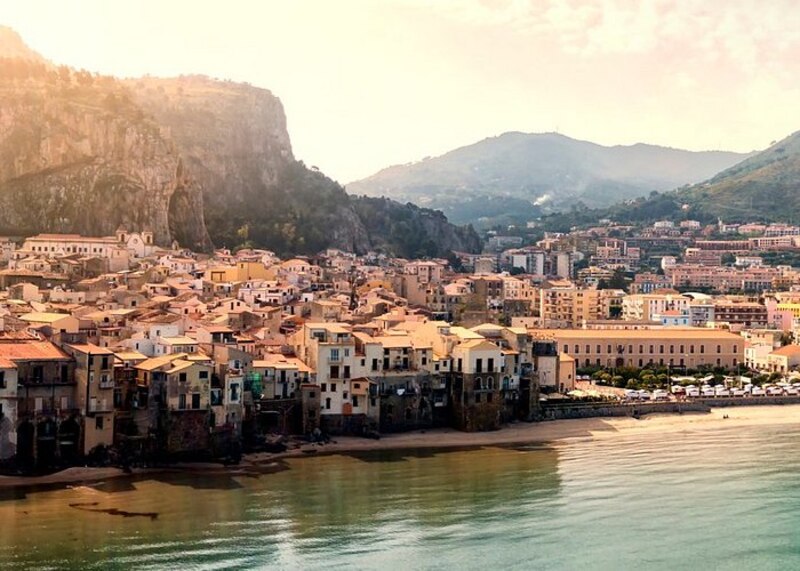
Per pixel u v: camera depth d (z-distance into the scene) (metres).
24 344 189.50
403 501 177.25
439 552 150.12
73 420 185.88
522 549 153.00
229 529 157.25
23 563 138.38
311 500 175.75
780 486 192.75
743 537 161.12
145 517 161.62
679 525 166.75
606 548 154.38
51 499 169.12
